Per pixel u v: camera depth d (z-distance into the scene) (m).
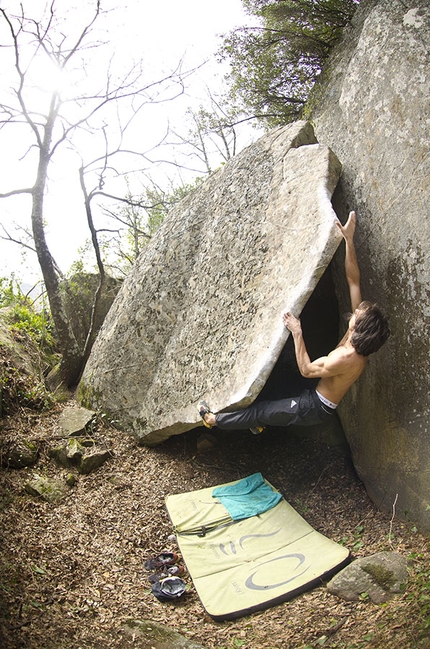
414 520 4.29
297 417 4.55
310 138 5.86
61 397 7.22
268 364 4.57
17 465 5.50
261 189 5.68
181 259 6.37
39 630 3.44
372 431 4.89
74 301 9.56
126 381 6.44
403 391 4.42
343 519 4.77
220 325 5.46
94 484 5.50
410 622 3.13
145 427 6.09
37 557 4.28
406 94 4.55
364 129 5.05
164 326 6.29
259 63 8.09
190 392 5.54
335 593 3.76
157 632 3.53
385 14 5.04
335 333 5.97
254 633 3.56
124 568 4.43
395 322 4.52
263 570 4.14
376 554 3.91
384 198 4.70
